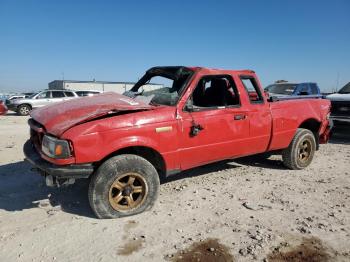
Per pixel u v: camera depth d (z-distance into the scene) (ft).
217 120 17.06
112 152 14.12
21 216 14.44
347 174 20.98
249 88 18.95
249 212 15.01
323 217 14.53
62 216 14.46
